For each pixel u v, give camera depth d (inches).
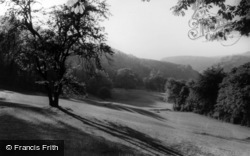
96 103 2888.8
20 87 2815.0
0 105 1233.4
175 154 937.5
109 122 1341.0
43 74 1398.9
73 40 1369.3
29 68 1366.9
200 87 3312.0
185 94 3767.2
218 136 1720.0
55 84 1363.2
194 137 1374.3
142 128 1348.4
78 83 1496.1
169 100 4146.2
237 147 1298.0
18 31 1295.5
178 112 3284.9
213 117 3043.8
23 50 1294.3
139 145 927.0
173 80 4200.3
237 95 2642.7
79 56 1443.2
